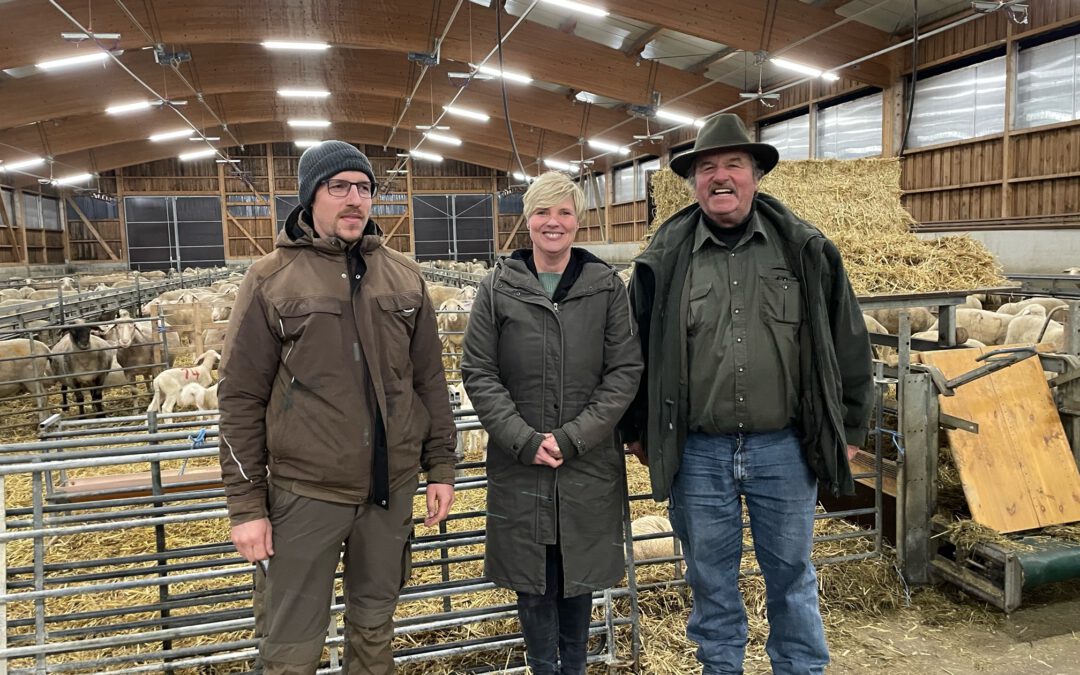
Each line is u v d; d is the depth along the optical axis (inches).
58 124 847.7
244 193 1200.8
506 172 1279.5
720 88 699.4
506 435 80.6
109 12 535.8
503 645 104.7
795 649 87.0
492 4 604.4
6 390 295.4
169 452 92.3
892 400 178.2
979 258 168.4
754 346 83.4
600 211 1123.3
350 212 73.1
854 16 475.2
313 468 72.2
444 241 1277.1
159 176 1168.8
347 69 767.7
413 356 81.6
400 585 79.4
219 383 72.3
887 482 137.4
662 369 87.2
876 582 125.1
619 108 859.4
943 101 499.5
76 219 1157.7
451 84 798.5
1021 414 126.5
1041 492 122.3
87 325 296.5
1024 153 438.0
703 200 85.8
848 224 183.0
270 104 927.7
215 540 161.8
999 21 444.8
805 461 86.7
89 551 156.8
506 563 84.4
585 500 83.6
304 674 73.6
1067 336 130.0
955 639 110.2
